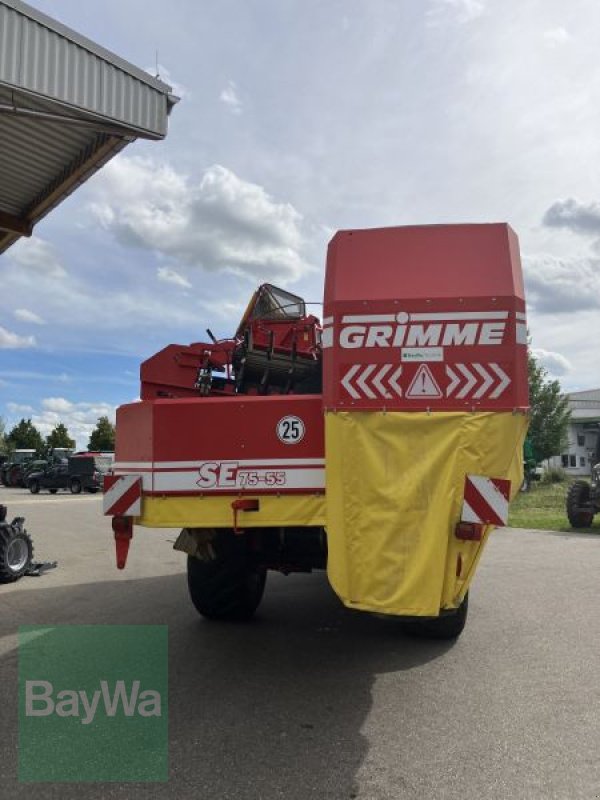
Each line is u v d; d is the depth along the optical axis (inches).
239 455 168.7
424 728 149.5
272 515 165.8
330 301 153.1
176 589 307.3
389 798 119.3
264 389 252.5
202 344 248.4
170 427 172.7
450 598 143.6
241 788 123.0
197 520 169.9
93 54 260.1
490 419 144.9
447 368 147.6
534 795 120.3
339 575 148.0
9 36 238.2
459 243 153.9
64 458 1424.7
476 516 142.7
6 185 346.3
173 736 145.3
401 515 143.9
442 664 194.9
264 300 263.9
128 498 175.5
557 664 194.4
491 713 158.1
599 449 686.5
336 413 150.6
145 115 275.0
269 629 233.1
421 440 146.2
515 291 147.5
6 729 150.3
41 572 356.5
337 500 149.6
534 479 1268.5
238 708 161.3
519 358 146.4
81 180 331.6
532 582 313.9
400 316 149.6
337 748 139.3
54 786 124.3
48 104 251.8
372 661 197.6
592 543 454.0
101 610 266.2
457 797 119.6
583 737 144.6
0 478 1825.8
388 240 156.2
